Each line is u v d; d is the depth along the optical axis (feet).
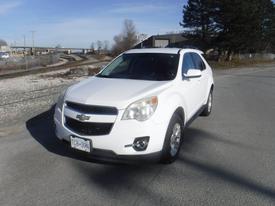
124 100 15.94
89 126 16.02
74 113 16.39
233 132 23.99
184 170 16.87
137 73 20.56
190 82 21.44
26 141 21.12
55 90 46.55
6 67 141.08
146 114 15.87
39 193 14.24
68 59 269.03
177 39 219.00
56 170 16.58
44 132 23.22
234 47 141.38
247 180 15.74
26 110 30.89
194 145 20.83
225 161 18.13
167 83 18.67
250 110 32.27
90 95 16.72
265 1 163.12
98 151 15.93
